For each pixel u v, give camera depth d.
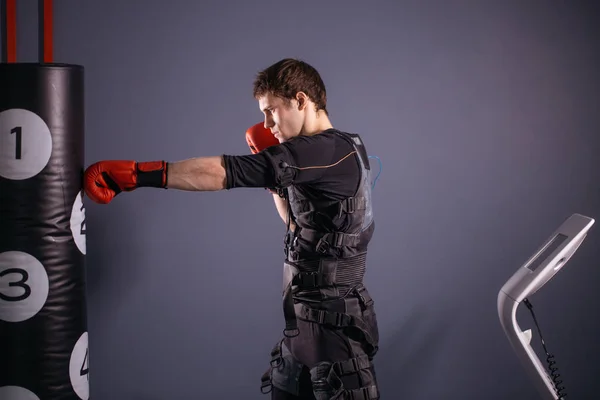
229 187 1.77
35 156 1.77
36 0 2.59
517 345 2.08
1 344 1.81
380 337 2.97
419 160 2.94
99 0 2.66
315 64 2.83
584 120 3.05
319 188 1.92
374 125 2.89
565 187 3.06
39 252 1.80
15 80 1.74
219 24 2.76
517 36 2.97
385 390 3.00
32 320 1.81
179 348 2.84
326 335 1.95
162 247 2.79
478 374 3.06
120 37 2.69
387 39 2.87
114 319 2.78
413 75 2.90
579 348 3.10
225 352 2.88
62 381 1.87
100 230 2.73
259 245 2.86
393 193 2.93
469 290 3.02
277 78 1.97
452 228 2.99
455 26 2.92
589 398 3.11
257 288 2.87
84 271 1.94
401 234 2.95
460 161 2.97
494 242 3.02
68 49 2.65
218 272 2.84
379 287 2.95
